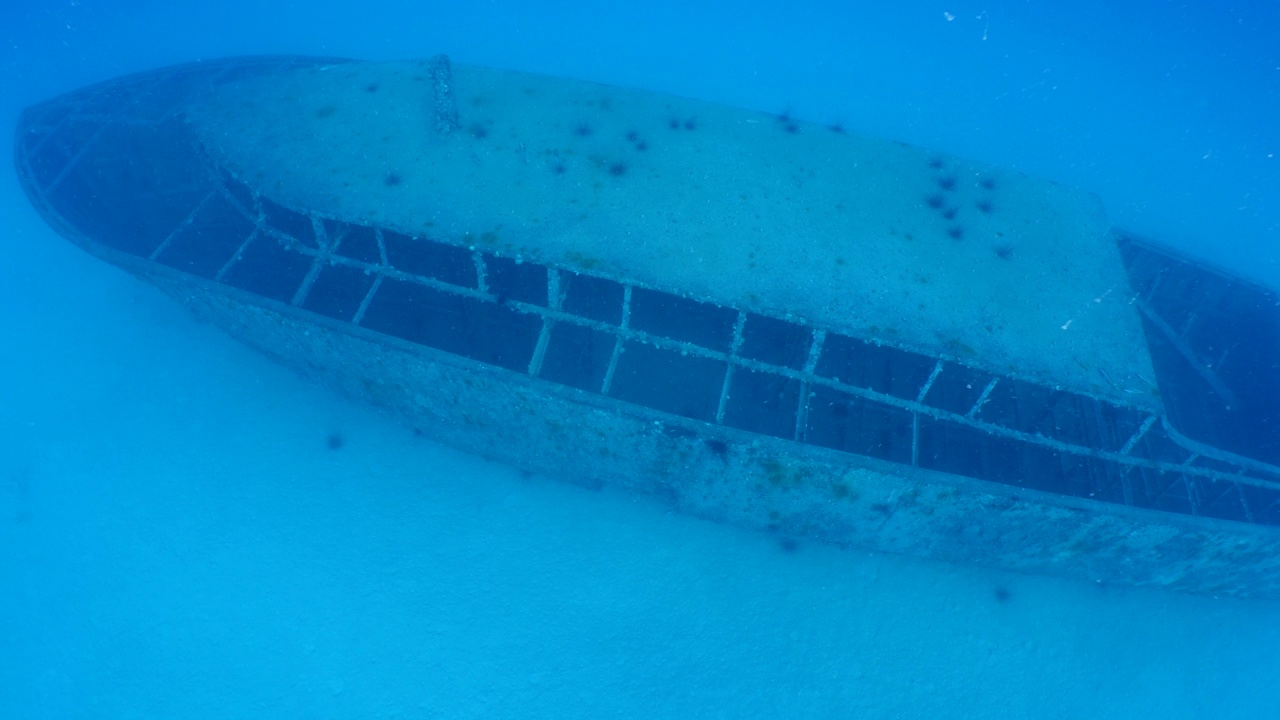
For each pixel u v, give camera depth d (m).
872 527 8.70
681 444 7.79
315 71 10.33
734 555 10.16
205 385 11.71
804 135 9.45
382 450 10.97
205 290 8.95
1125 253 11.68
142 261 9.22
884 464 7.44
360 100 9.65
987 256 8.16
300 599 9.79
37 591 9.85
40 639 9.50
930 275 7.88
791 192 8.58
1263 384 10.89
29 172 10.77
